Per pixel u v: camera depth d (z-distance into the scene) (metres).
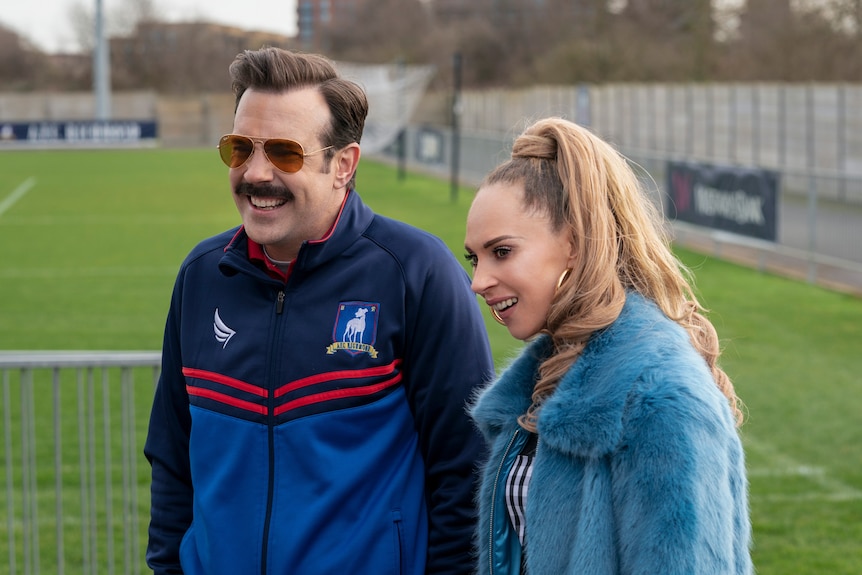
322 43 53.59
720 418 1.65
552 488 1.76
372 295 2.23
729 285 11.97
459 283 2.28
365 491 2.18
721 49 32.44
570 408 1.72
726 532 1.62
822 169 20.91
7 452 4.00
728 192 12.95
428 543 2.25
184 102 50.41
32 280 13.32
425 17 54.22
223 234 2.42
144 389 7.58
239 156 2.20
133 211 21.59
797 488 5.52
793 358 8.49
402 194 23.89
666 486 1.59
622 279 1.85
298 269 2.22
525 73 47.19
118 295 12.20
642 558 1.60
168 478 2.44
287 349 2.21
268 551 2.14
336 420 2.18
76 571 4.54
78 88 61.84
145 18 60.44
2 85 61.25
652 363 1.68
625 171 1.88
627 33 37.59
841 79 26.52
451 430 2.22
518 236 1.83
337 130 2.23
